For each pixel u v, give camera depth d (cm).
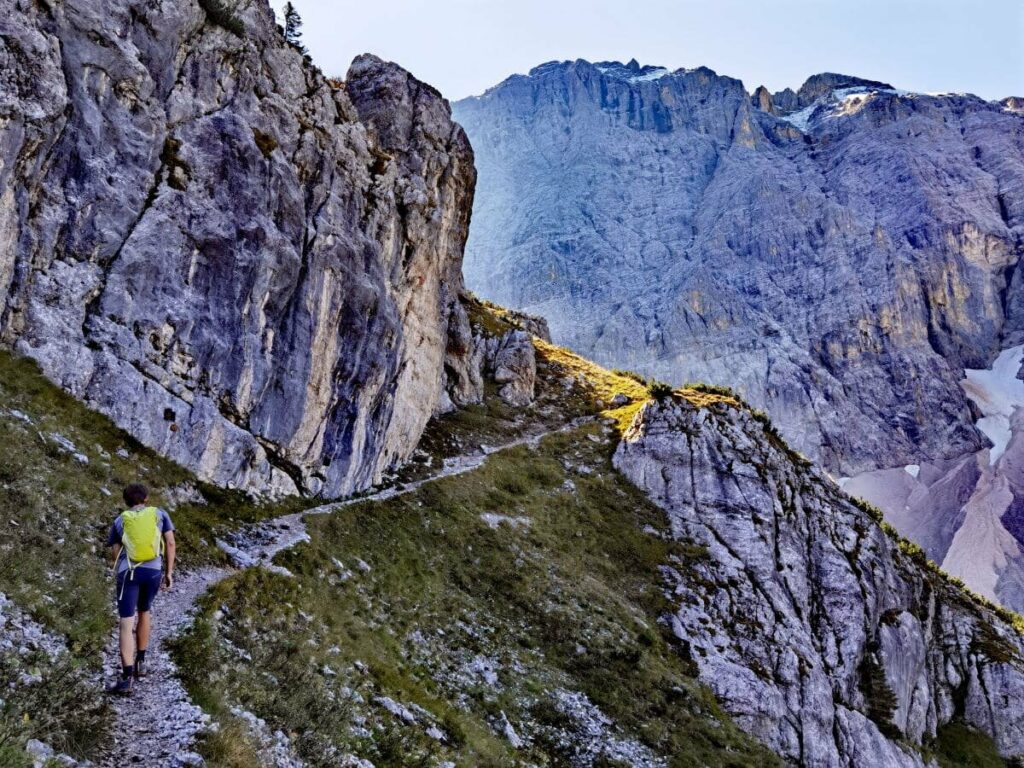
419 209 5509
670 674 4384
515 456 6625
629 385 9456
